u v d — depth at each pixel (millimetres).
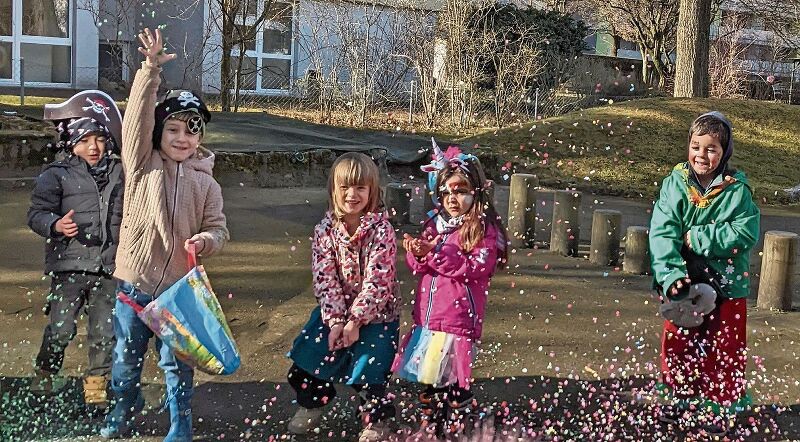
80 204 3975
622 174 12703
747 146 14461
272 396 4301
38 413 3883
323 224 3906
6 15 17922
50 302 4047
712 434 4059
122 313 3717
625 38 29094
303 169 10570
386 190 8812
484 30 17688
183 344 3508
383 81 17875
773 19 26453
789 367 5031
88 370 3986
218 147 10531
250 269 6668
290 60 21500
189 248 3627
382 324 3840
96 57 18750
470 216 3898
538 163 12836
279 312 5664
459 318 3828
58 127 4051
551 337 5398
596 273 7246
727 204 4066
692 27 17016
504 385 4559
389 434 3824
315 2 18391
